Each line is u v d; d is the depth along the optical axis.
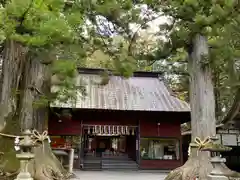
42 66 10.46
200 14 7.86
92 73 20.14
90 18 9.30
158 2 8.80
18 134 8.75
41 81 10.55
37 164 8.37
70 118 17.48
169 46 9.09
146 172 16.47
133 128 18.25
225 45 7.57
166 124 18.17
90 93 17.92
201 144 7.98
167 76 21.88
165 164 17.67
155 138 18.02
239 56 7.76
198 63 8.68
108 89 18.83
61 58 8.55
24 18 6.46
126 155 21.23
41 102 9.75
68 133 17.44
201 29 7.93
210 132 8.30
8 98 8.90
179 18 8.69
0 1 7.14
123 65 8.92
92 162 18.33
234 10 7.19
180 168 8.21
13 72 9.09
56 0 6.66
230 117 11.55
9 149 8.33
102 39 9.55
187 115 17.44
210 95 8.55
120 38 9.55
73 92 13.12
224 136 16.78
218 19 7.37
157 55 9.16
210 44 7.67
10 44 9.08
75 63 8.62
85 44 9.40
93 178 11.80
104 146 25.42
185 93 20.03
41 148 8.92
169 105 17.47
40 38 6.61
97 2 8.81
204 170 7.58
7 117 8.77
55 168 8.80
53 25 6.41
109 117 17.98
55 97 11.33
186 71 11.46
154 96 18.53
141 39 9.52
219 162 6.82
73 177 10.27
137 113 17.56
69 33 6.89
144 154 17.75
